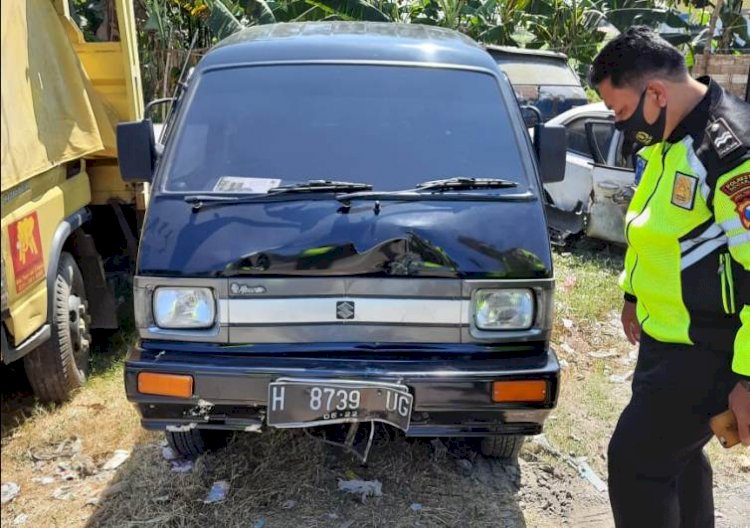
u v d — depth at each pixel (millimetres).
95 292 4551
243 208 2973
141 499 3115
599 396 4320
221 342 2834
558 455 3623
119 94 4582
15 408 4047
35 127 3484
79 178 4199
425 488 3270
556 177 3674
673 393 2207
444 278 2832
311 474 3285
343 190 3049
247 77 3510
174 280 2811
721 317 2096
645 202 2217
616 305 5773
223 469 3309
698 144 2043
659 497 2357
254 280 2797
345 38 3777
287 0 10961
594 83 2264
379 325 2848
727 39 13977
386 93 3461
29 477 3377
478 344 2877
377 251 2793
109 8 4844
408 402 2711
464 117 3408
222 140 3271
